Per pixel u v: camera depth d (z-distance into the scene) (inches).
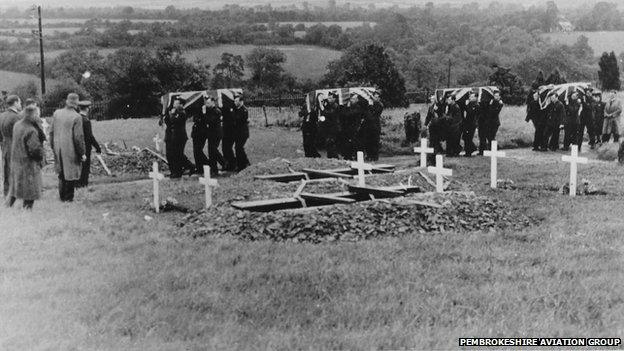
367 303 300.7
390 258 384.2
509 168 829.8
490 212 507.5
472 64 2596.0
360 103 997.8
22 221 480.7
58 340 258.1
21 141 527.5
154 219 524.7
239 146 876.0
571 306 296.5
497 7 3169.3
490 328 269.4
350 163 759.1
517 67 2359.7
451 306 297.4
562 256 388.2
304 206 530.6
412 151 1128.8
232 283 334.0
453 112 979.3
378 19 3250.5
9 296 311.0
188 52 2522.1
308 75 2447.1
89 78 2038.6
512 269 358.3
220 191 609.0
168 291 320.2
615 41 2496.3
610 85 1966.0
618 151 874.1
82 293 315.3
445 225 475.2
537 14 2802.7
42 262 372.5
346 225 461.7
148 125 1505.9
